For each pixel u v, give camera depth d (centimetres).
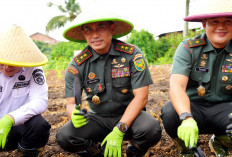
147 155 233
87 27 182
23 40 179
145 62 199
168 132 205
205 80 195
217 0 169
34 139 200
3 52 171
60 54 1952
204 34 198
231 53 189
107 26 185
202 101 207
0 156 238
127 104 206
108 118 209
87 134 200
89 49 202
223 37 174
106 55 198
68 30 189
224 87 195
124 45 199
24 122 196
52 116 367
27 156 210
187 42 196
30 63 176
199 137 264
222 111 198
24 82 199
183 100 179
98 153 212
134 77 195
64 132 196
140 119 195
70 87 204
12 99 200
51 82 750
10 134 205
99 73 199
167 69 1005
